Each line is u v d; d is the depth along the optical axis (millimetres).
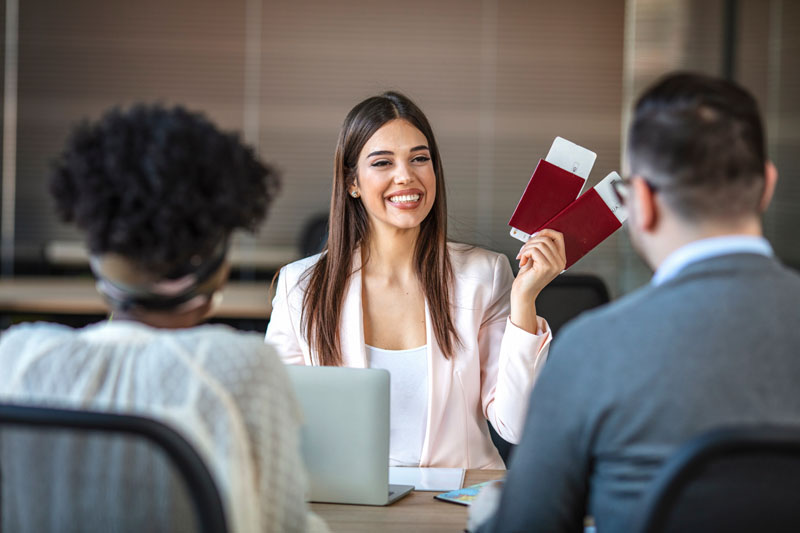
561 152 1994
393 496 1693
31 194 6070
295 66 6238
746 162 1055
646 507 971
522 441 1129
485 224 6336
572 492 1107
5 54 6086
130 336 1100
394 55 6258
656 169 1079
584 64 6266
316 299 2184
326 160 6262
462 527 1537
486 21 6262
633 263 6078
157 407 1051
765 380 1016
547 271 1995
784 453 930
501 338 2191
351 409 1660
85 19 6133
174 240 1075
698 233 1077
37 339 1119
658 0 6148
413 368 2143
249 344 1101
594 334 1075
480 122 6293
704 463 943
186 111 1141
